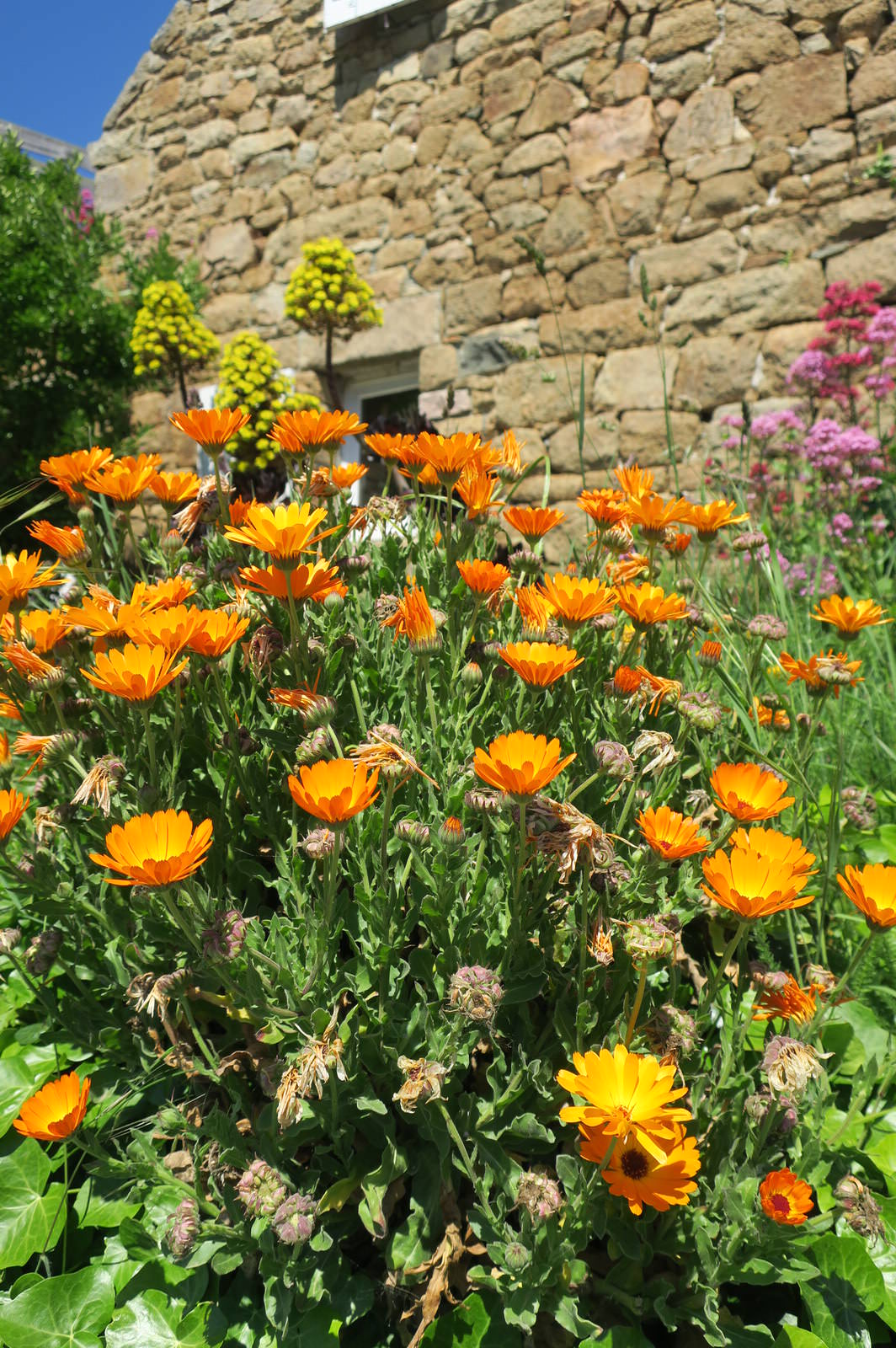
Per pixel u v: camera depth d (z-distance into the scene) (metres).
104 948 1.56
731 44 5.93
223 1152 1.21
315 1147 1.27
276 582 1.38
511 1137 1.33
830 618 1.79
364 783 1.11
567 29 6.56
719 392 5.91
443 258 7.15
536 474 6.58
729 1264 1.14
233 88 8.39
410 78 7.36
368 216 7.59
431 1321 1.19
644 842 1.47
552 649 1.34
